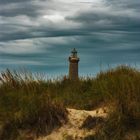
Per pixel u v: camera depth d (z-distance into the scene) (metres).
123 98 10.57
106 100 11.12
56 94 12.77
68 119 10.37
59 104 10.71
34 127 10.35
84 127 10.09
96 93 12.00
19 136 10.24
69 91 12.99
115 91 11.27
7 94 11.86
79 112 10.66
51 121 10.32
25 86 12.65
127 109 10.12
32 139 10.16
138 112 10.05
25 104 11.11
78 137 9.85
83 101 11.94
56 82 13.87
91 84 13.09
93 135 9.80
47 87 13.11
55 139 9.96
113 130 9.83
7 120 10.63
